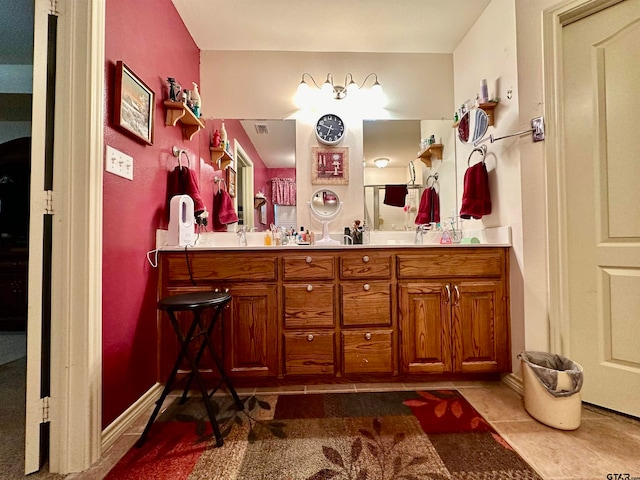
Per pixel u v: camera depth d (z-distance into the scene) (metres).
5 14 2.02
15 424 1.39
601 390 1.47
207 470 1.09
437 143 2.40
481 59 2.02
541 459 1.13
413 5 1.93
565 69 1.55
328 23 2.08
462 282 1.72
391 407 1.50
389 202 2.38
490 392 1.65
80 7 1.15
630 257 1.41
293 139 2.38
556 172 1.55
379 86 2.31
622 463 1.10
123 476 1.07
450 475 1.05
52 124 1.14
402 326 1.70
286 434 1.29
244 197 2.36
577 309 1.53
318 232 2.35
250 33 2.17
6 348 2.46
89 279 1.14
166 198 1.80
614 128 1.45
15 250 2.99
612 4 1.44
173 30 1.90
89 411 1.13
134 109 1.42
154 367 1.62
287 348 1.67
